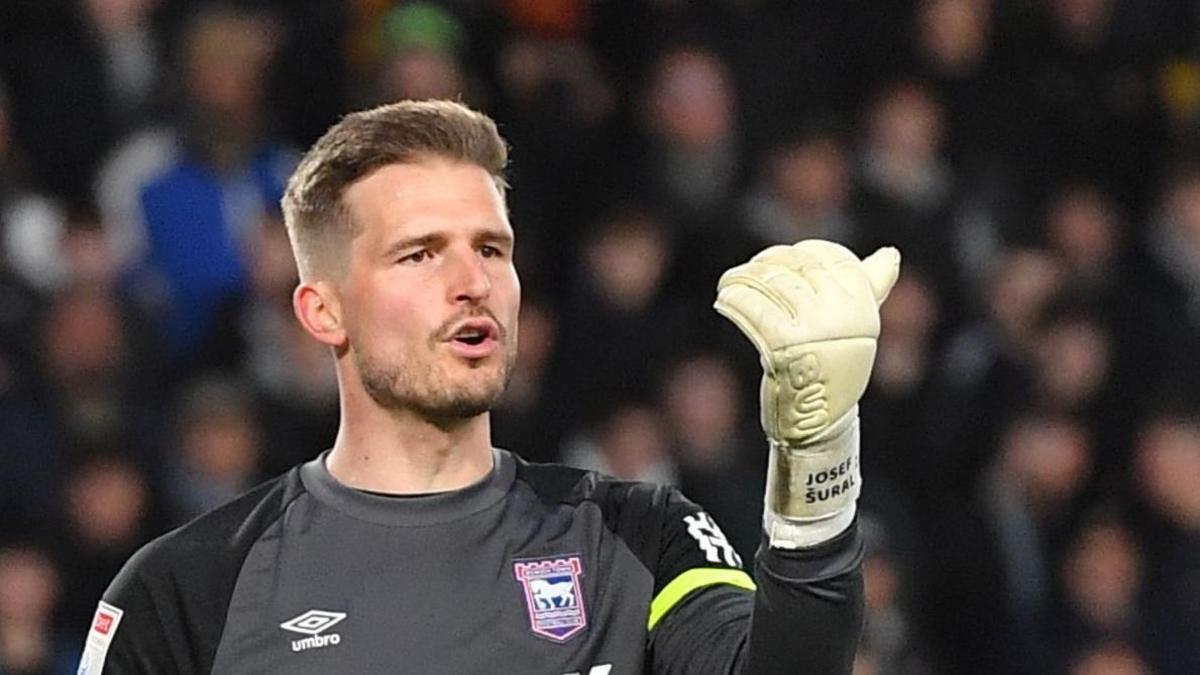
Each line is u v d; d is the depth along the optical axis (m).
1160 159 40.41
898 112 36.88
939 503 33.19
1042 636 32.50
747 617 11.53
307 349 30.61
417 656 11.64
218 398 29.34
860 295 10.86
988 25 39.75
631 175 35.66
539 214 35.19
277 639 11.70
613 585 11.97
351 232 11.96
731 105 36.91
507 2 36.62
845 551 10.97
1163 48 41.44
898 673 30.05
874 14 38.97
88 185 33.47
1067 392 34.75
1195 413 35.03
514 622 11.77
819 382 10.71
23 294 30.28
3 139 32.41
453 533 11.95
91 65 34.06
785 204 34.97
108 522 28.19
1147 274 38.81
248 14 35.78
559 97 36.06
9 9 34.19
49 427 29.03
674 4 37.69
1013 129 39.16
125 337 30.38
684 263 34.22
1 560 27.53
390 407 12.02
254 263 32.00
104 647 11.88
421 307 11.80
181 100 33.34
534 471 12.42
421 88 34.25
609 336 32.31
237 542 12.01
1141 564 33.50
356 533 11.96
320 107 35.47
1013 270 35.91
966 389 34.09
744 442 31.50
